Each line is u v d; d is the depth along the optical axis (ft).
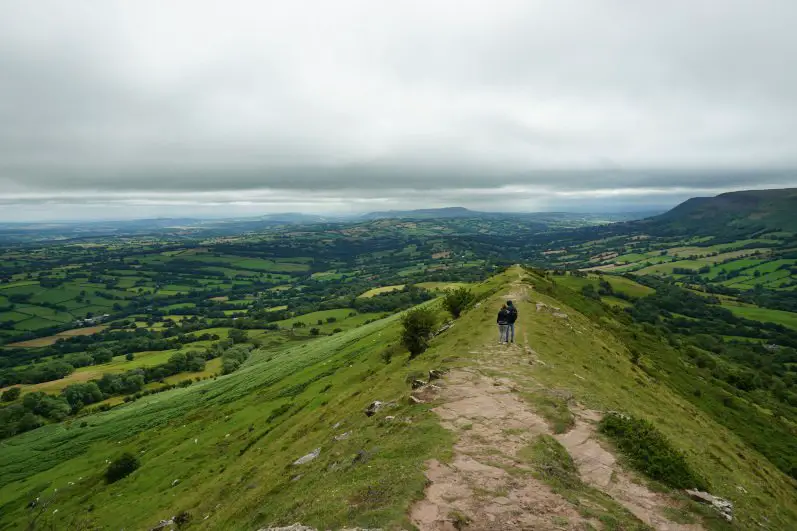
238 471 139.13
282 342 549.13
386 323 375.04
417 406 76.74
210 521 100.99
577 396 80.07
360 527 38.70
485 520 40.06
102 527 155.43
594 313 290.76
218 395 316.60
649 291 594.24
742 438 170.81
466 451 54.90
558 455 55.36
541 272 395.14
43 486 226.99
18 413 350.64
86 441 287.89
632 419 66.90
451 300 236.22
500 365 97.71
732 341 460.55
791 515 74.74
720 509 49.14
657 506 47.88
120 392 410.93
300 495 63.26
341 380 212.23
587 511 42.27
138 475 197.26
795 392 331.57
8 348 609.01
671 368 237.66
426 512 40.86
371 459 58.90
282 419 190.70
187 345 560.61
